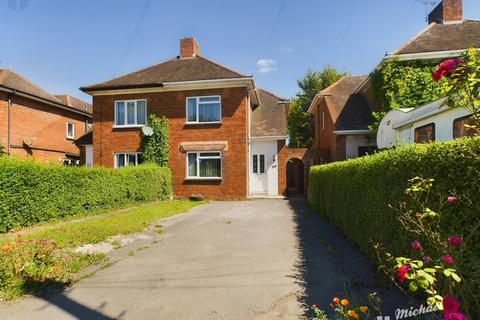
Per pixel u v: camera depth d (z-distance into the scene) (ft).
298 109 117.08
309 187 45.65
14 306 12.48
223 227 28.89
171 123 56.44
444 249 7.77
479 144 8.86
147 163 53.21
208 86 55.42
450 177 9.88
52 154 67.41
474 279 7.88
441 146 10.58
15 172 26.37
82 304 12.64
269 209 41.52
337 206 26.37
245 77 53.11
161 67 62.08
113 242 22.45
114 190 40.14
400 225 12.92
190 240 23.79
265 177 59.26
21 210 26.86
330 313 11.18
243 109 54.65
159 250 20.93
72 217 32.35
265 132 59.06
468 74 7.48
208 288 14.19
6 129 56.08
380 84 44.80
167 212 37.76
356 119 50.88
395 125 29.43
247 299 12.87
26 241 16.69
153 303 12.67
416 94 41.65
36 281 14.24
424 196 11.26
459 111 19.98
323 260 17.92
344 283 14.06
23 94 57.93
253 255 19.44
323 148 62.64
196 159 55.98
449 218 9.77
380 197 15.51
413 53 41.93
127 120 57.98
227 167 54.70
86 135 65.67
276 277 15.39
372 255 16.74
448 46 42.52
